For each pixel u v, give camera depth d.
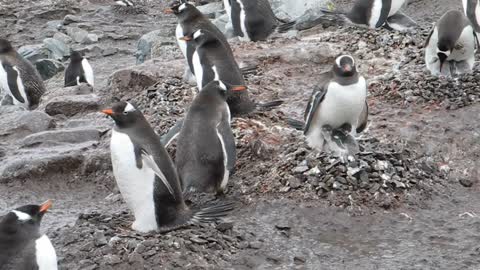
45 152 11.09
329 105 8.84
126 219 8.27
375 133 10.44
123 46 23.78
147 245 7.45
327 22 16.05
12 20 26.12
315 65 13.86
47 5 27.44
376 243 8.15
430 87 11.61
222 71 10.74
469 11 13.47
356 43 14.30
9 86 17.02
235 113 10.80
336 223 8.51
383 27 15.35
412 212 8.77
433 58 11.79
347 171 9.10
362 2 15.27
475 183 9.59
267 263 7.65
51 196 10.14
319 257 7.84
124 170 7.58
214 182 8.73
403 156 9.62
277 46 14.59
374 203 8.84
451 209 8.90
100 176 10.49
